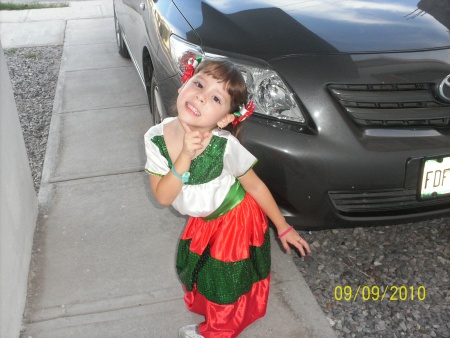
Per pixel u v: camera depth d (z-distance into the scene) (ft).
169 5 10.51
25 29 22.88
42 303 8.18
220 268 6.52
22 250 8.45
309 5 9.53
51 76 17.95
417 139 7.84
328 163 7.69
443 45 8.38
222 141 6.03
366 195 7.93
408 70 8.02
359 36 8.50
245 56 8.29
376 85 7.92
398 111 7.95
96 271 8.80
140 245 9.39
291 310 7.96
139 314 7.95
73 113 14.64
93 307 8.09
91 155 12.42
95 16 24.38
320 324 7.72
